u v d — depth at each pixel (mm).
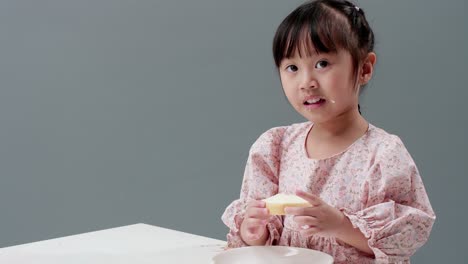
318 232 968
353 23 1104
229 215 1185
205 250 1292
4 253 1286
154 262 1203
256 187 1209
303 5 1133
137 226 1528
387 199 1062
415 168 1084
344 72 1079
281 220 1179
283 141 1234
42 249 1313
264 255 1060
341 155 1125
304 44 1071
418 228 1027
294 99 1108
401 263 1047
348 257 1071
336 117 1144
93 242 1369
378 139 1114
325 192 1122
